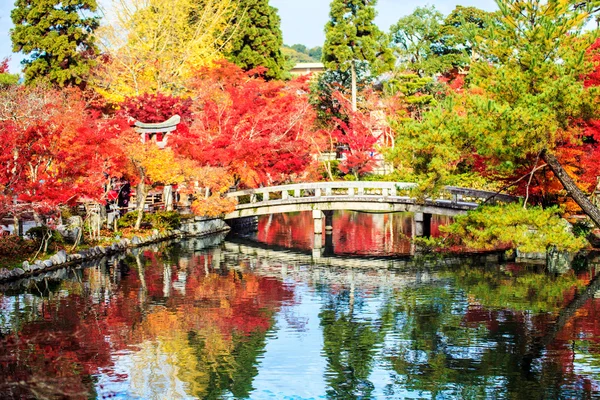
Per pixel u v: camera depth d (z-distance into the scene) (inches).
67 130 868.0
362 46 1852.9
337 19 1884.8
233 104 1273.4
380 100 1744.6
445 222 1462.8
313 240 1234.6
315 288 809.5
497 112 684.1
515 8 755.4
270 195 1434.5
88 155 891.4
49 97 1178.6
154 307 703.7
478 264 948.0
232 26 1930.4
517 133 671.8
